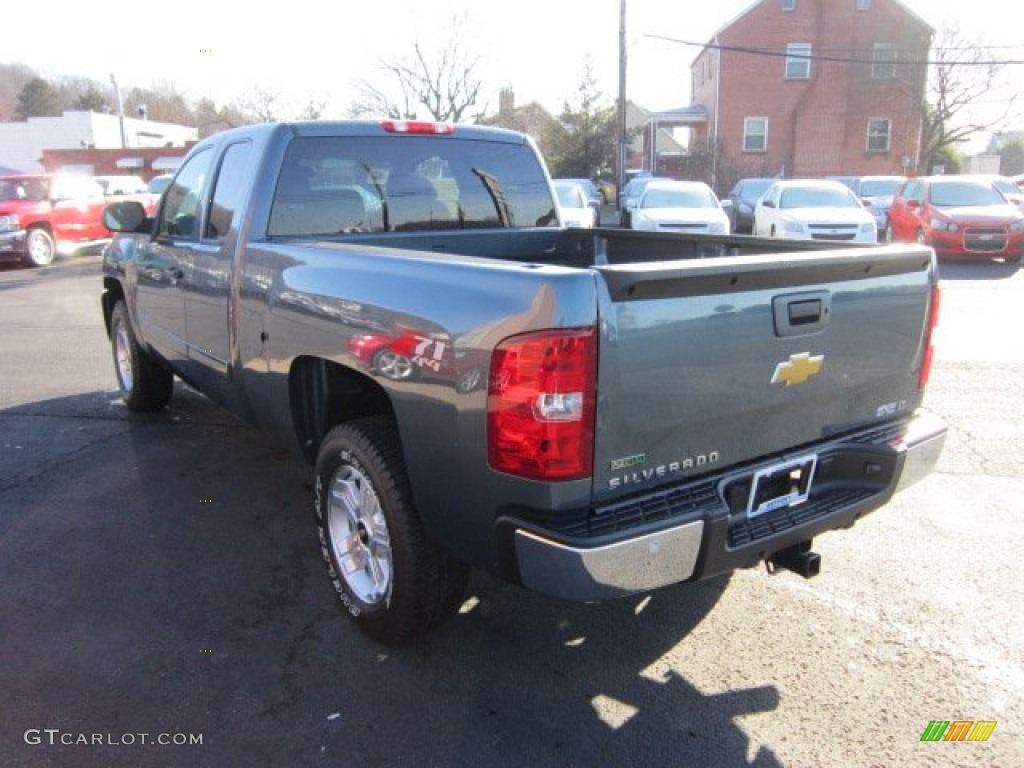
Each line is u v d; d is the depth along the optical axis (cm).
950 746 272
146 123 5359
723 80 3884
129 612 353
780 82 3856
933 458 337
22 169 5081
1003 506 462
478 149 466
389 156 431
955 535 427
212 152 454
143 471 516
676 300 251
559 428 237
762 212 1728
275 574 387
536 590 251
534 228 490
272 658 321
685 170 4169
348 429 318
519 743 274
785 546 289
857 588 375
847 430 318
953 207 1586
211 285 424
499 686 304
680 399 257
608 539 241
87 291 1359
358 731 279
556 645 331
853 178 2386
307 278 335
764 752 270
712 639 335
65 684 304
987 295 1188
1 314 1141
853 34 3784
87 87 7919
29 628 340
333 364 340
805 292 282
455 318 260
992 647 327
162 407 644
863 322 305
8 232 1656
